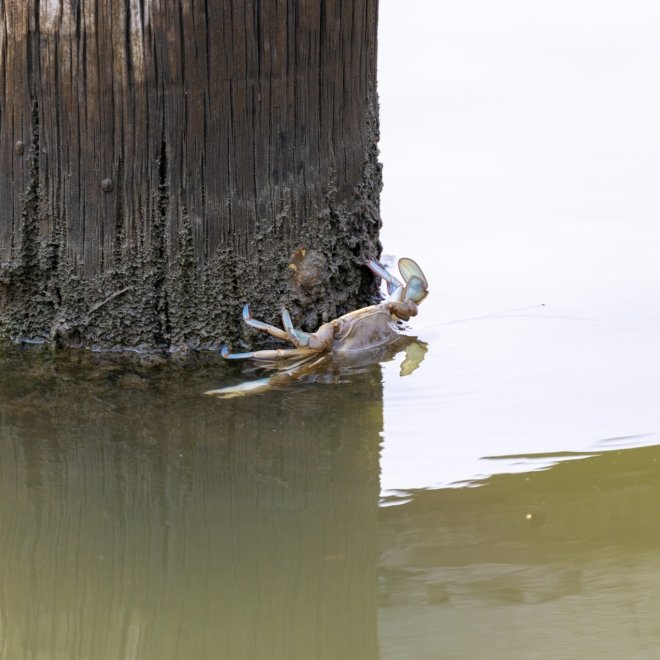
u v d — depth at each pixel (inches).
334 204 642.2
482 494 503.5
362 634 408.2
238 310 634.8
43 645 402.6
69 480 508.1
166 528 473.7
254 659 396.8
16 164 617.6
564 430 559.8
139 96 593.6
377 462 530.3
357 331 650.8
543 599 430.0
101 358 634.2
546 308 715.4
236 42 589.0
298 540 468.1
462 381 617.3
